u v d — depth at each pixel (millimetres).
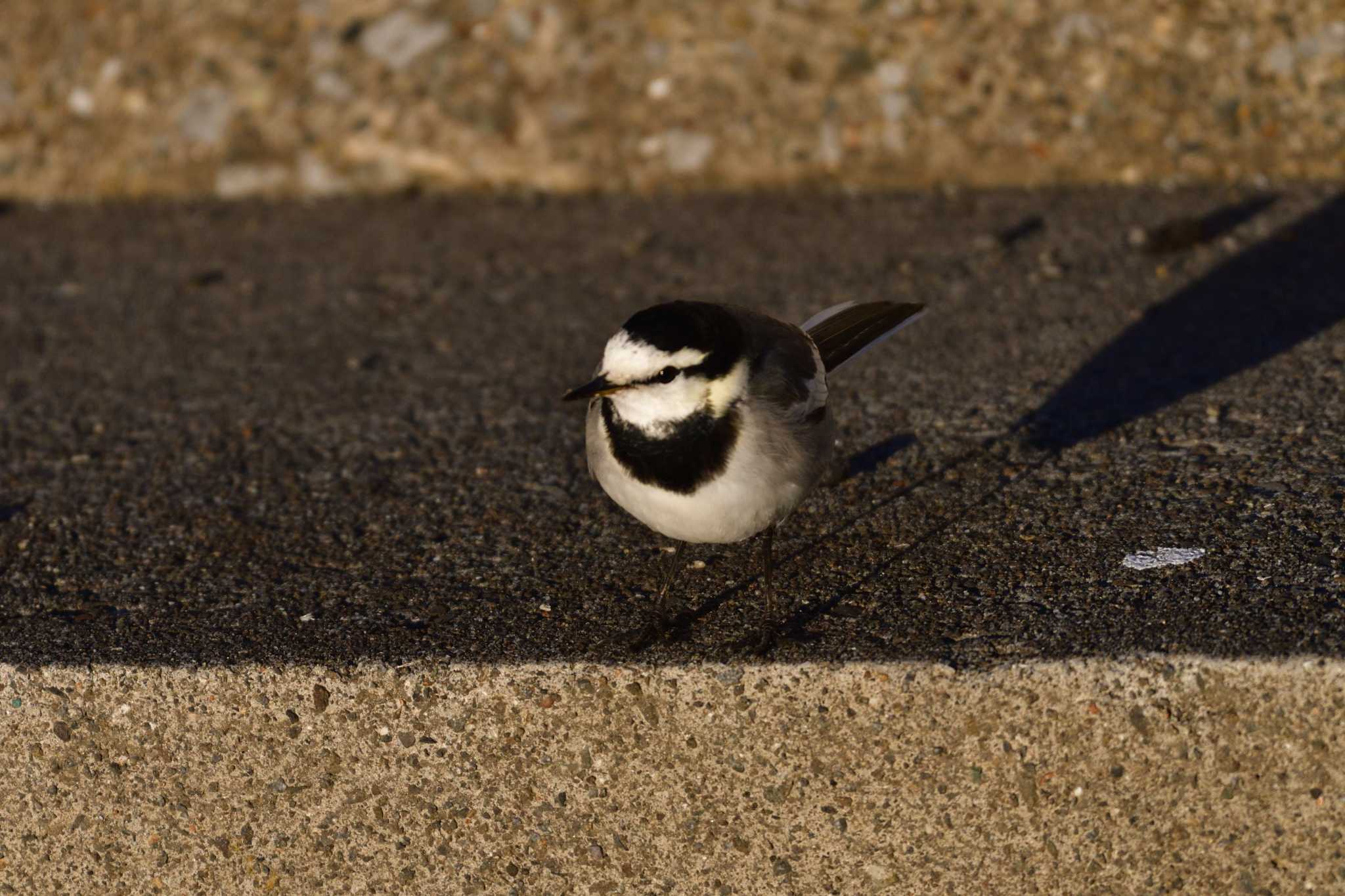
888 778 7145
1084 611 7406
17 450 10664
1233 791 6852
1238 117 13805
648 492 7203
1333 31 13898
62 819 7914
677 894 7520
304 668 7559
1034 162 13977
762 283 12477
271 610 8242
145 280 13703
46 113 16000
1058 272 12188
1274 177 13562
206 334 12516
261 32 15805
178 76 15773
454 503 9461
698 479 7090
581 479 9672
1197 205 13164
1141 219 13016
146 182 15625
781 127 14469
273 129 15445
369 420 10797
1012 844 7098
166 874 7926
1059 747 6945
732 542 7863
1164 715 6832
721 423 7023
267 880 7852
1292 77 13836
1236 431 9320
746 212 14039
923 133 14211
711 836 7406
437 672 7453
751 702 7191
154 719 7684
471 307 12648
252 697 7594
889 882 7262
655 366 6875
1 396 11531
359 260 13797
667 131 14680
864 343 8188
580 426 10438
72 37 16203
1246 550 7848
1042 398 10133
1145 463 9047
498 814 7582
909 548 8352
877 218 13625
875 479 9250
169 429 10859
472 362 11633
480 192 15039
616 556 8617
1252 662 6746
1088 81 14078
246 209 15188
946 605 7645
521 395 10992
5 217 15469
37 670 7738
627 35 14938
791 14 14688
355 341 12195
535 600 8141
